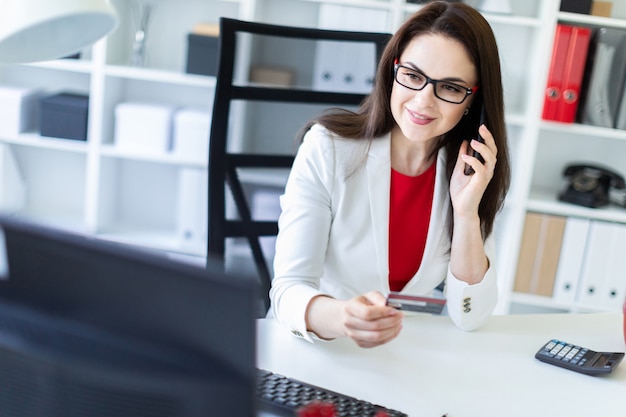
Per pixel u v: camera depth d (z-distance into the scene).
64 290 0.64
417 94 1.46
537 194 3.19
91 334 0.64
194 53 3.04
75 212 3.48
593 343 1.53
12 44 1.41
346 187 1.58
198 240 3.14
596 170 3.13
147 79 3.32
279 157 1.95
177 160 3.10
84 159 3.45
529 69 3.08
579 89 2.94
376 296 1.26
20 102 3.12
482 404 1.21
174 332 0.64
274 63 2.90
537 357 1.41
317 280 1.53
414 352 1.38
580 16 2.92
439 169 1.62
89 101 3.14
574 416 1.21
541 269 3.07
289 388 1.14
